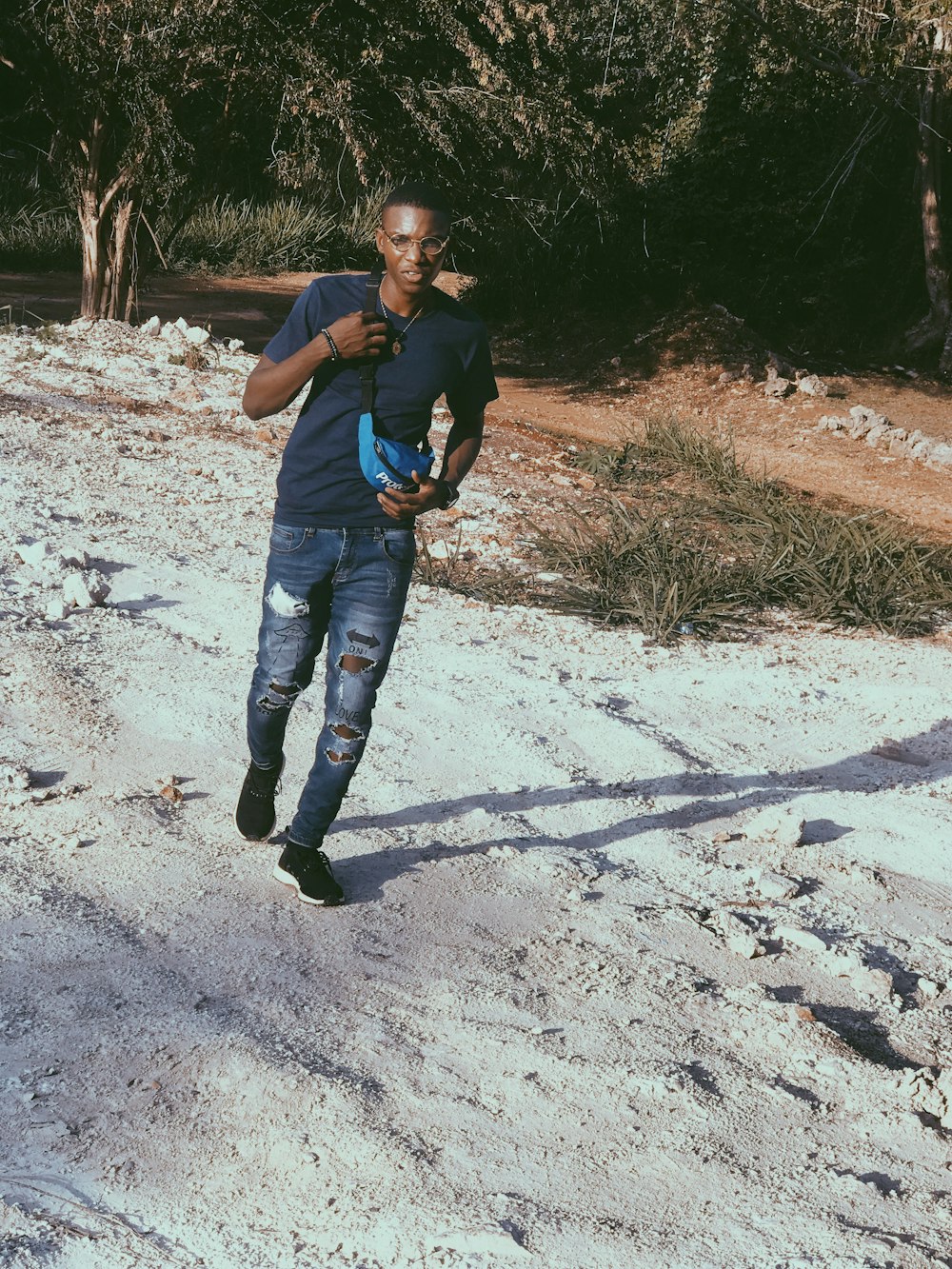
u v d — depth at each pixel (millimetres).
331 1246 2219
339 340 3041
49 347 12086
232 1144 2473
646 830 4402
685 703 5836
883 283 19266
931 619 7961
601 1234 2301
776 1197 2479
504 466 10859
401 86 14336
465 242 19953
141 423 9883
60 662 5078
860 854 4402
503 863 3969
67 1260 2133
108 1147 2426
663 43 19594
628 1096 2773
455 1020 3029
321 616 3434
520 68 15008
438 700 5328
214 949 3225
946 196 19562
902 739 5617
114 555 6641
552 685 5742
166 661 5285
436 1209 2316
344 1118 2564
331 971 3191
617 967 3391
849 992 3459
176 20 13438
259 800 3762
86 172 14922
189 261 22922
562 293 19406
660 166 20250
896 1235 2396
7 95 20281
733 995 3324
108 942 3182
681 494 10680
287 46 13781
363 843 3971
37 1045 2717
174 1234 2225
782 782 5004
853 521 9789
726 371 17000
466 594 7262
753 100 19906
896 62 16812
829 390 16672
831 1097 2896
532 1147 2555
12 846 3654
